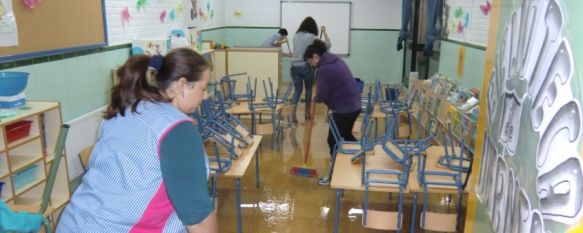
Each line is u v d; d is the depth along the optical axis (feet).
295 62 19.36
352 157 9.83
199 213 3.89
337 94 12.53
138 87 4.16
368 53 29.32
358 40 29.19
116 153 3.99
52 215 7.84
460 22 16.08
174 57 4.18
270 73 20.42
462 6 15.85
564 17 3.05
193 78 4.19
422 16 23.13
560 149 3.00
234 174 9.12
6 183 7.32
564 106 2.97
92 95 11.98
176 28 19.01
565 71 2.98
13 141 7.29
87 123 11.14
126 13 13.92
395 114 12.39
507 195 4.33
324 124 19.45
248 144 10.78
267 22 29.43
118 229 4.03
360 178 8.86
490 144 5.25
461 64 15.85
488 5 13.25
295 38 19.35
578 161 2.71
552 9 3.32
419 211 11.32
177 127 3.96
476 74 14.32
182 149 3.91
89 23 11.50
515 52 4.37
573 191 2.77
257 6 29.25
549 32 3.36
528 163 3.69
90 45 11.57
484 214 5.37
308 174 13.43
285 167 14.26
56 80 10.23
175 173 3.86
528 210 3.62
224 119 11.60
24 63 9.04
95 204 4.06
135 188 3.94
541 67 3.51
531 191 3.57
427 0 20.16
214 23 26.73
